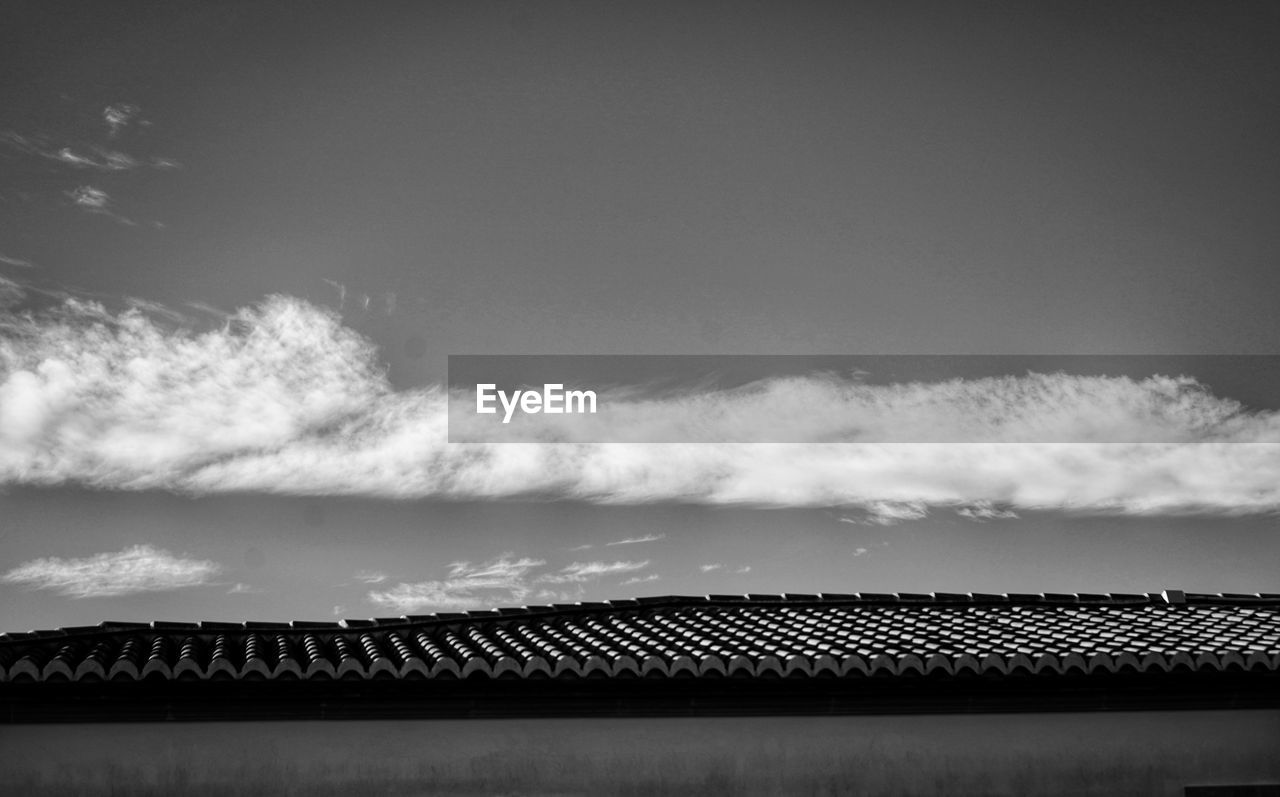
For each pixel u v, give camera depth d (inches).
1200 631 536.1
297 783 439.8
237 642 494.3
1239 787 480.1
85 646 465.1
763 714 466.9
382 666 440.5
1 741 425.1
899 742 471.5
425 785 446.0
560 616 565.3
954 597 621.9
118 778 429.7
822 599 613.9
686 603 600.7
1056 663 468.8
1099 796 474.3
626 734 460.4
